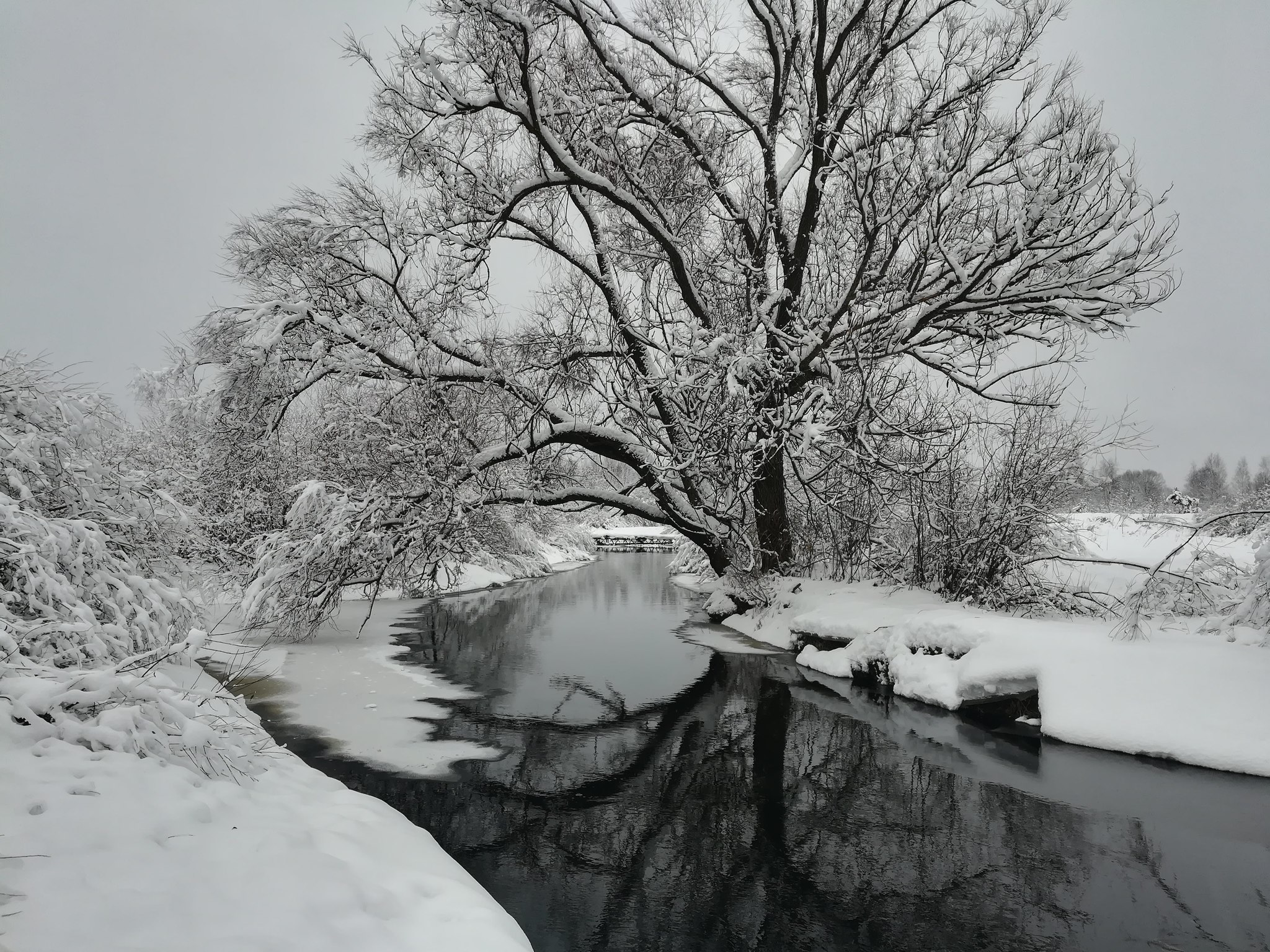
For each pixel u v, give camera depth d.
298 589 12.07
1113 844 5.41
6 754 3.71
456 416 15.09
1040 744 7.57
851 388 12.66
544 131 12.33
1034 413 11.71
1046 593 11.16
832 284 13.61
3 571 5.70
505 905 4.61
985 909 4.58
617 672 11.34
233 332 12.78
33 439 6.36
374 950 2.87
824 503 14.67
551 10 12.78
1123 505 16.17
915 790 6.55
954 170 11.03
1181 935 4.28
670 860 5.24
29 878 2.73
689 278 14.16
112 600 6.57
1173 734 6.89
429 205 13.55
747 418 12.36
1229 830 5.58
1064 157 10.92
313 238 13.11
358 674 10.76
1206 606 8.94
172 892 2.85
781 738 8.10
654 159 15.46
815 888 4.86
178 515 8.27
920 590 12.53
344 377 13.27
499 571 26.16
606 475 16.56
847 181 13.14
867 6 11.62
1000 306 12.73
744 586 15.91
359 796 5.08
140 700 4.56
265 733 6.34
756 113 16.03
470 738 7.99
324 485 12.55
